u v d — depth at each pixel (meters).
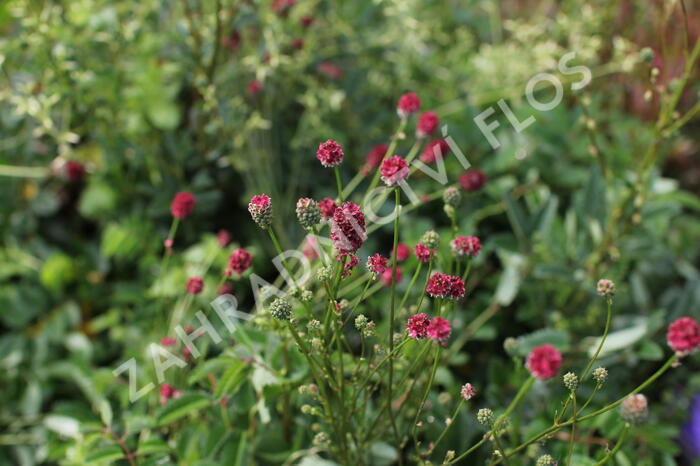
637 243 0.70
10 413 0.70
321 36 0.82
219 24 0.66
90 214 0.79
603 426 0.58
